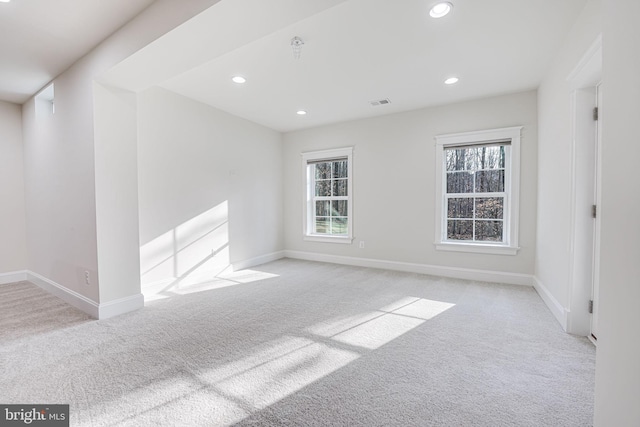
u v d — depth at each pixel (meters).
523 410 1.49
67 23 2.26
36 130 3.61
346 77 3.27
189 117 3.91
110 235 2.78
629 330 0.85
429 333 2.38
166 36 1.99
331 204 5.29
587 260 2.30
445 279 4.02
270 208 5.36
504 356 2.02
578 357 2.00
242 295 3.38
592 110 2.26
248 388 1.68
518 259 3.74
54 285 3.40
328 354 2.06
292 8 1.70
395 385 1.70
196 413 1.48
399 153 4.50
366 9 2.12
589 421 1.42
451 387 1.68
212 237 4.23
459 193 4.17
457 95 3.80
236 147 4.64
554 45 2.62
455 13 2.18
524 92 3.65
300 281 3.97
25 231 4.05
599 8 1.87
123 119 2.86
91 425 1.39
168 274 3.64
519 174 3.69
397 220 4.55
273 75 3.22
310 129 5.34
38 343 2.22
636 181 0.83
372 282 3.89
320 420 1.43
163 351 2.10
